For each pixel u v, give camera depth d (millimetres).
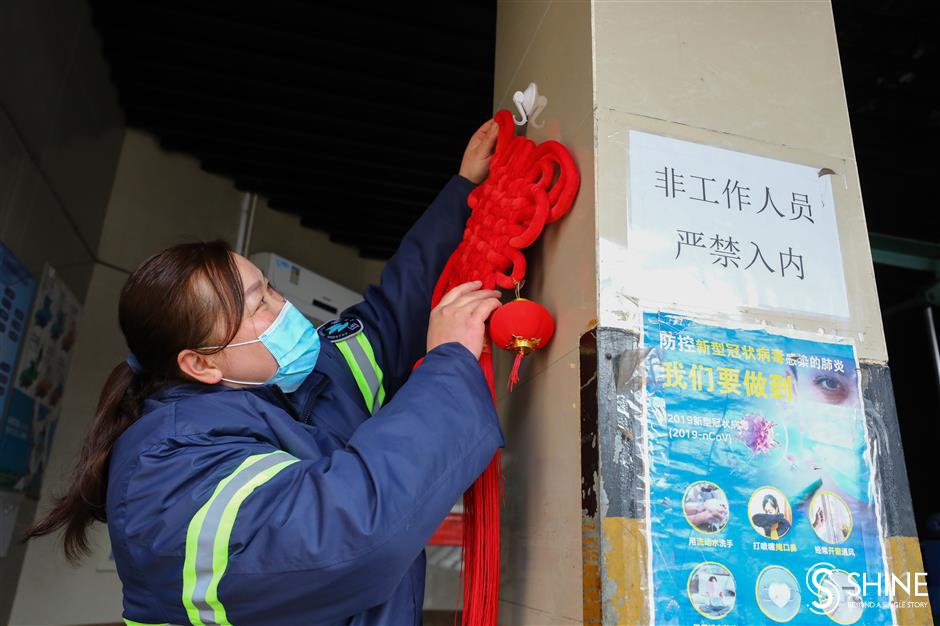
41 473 2967
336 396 1029
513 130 1143
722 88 945
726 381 804
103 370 3494
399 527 712
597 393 765
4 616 2797
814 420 819
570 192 910
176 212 3951
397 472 730
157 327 867
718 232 869
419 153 3795
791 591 748
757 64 980
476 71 3201
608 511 728
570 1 1034
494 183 1070
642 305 811
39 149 2582
